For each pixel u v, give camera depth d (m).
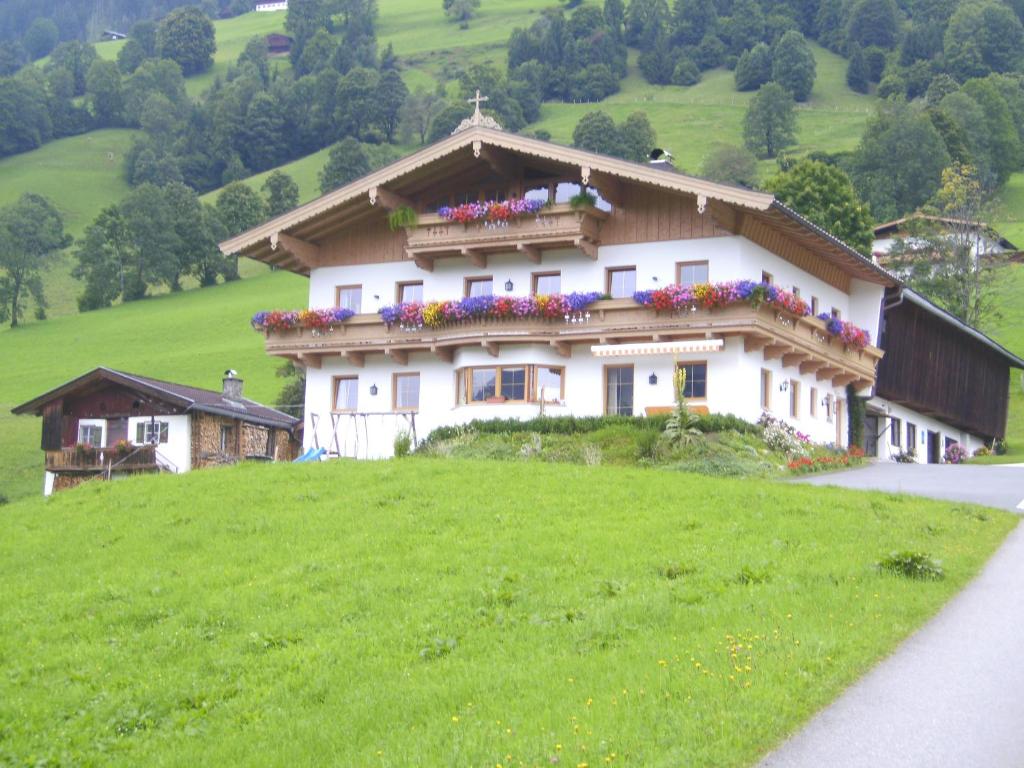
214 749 14.85
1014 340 85.75
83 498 31.20
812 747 12.84
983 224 84.69
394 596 20.28
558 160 40.34
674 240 41.09
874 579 19.58
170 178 197.62
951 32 197.00
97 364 102.38
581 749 13.01
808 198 77.31
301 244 45.75
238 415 56.72
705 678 14.85
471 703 15.09
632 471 30.39
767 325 39.53
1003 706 13.71
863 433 49.69
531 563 21.59
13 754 15.27
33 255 150.00
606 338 40.50
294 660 17.67
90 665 18.31
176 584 22.23
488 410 41.88
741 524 24.09
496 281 43.56
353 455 44.44
